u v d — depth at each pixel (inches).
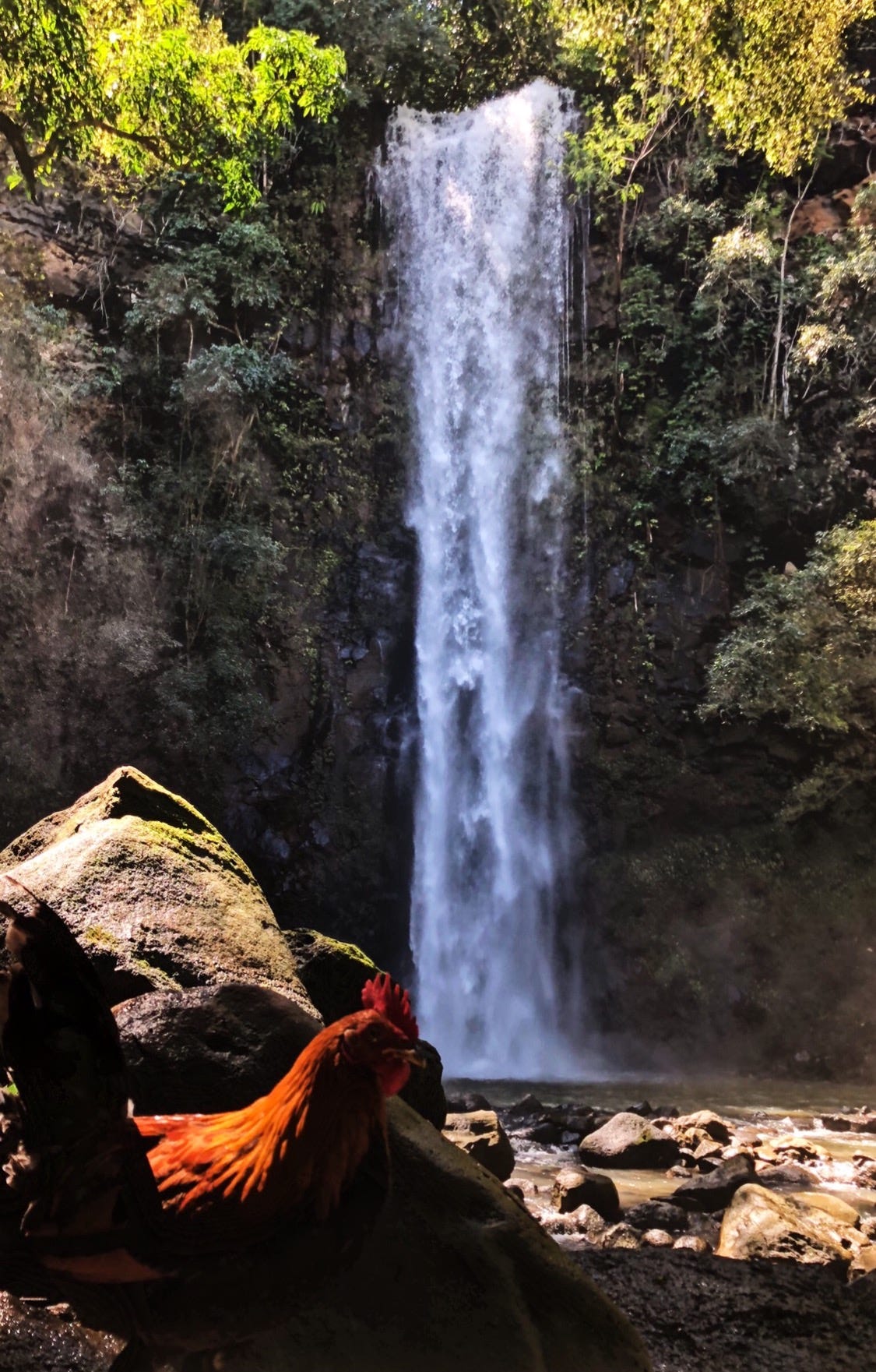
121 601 765.9
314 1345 100.5
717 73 545.0
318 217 883.4
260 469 833.5
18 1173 78.8
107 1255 79.0
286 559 831.7
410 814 821.9
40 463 751.7
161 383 817.5
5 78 470.3
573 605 880.9
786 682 801.6
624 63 847.7
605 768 846.5
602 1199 271.1
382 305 896.3
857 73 875.4
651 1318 132.1
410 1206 112.0
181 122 500.1
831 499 852.0
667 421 896.3
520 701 868.0
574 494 894.4
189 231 852.0
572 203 924.6
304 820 796.0
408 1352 103.2
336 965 220.8
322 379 870.4
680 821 832.9
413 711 843.4
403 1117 123.7
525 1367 104.0
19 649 732.7
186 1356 90.3
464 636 873.5
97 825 199.0
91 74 461.7
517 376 919.7
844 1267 205.3
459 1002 804.6
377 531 872.3
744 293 892.6
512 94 938.7
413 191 916.6
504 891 832.9
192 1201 79.5
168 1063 138.5
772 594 831.1
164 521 792.3
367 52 898.7
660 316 898.1
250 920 192.4
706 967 778.8
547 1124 422.9
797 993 755.4
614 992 790.5
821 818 819.4
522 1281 110.7
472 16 909.2
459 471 899.4
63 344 782.5
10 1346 110.1
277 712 804.0
